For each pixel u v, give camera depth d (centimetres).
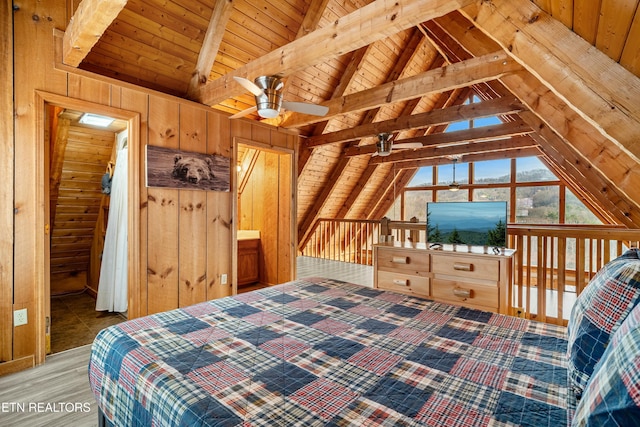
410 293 324
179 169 325
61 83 252
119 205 356
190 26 315
